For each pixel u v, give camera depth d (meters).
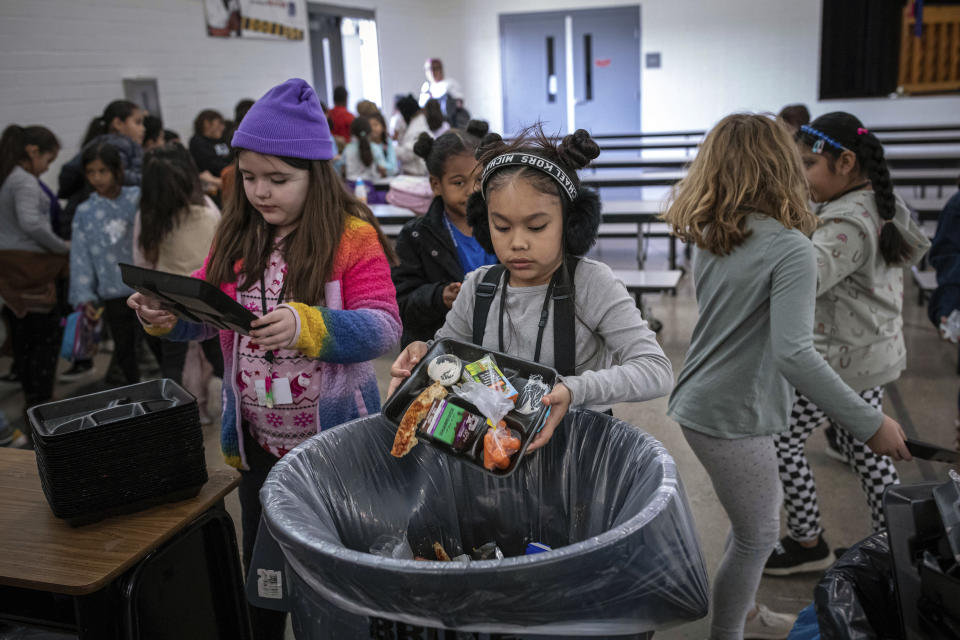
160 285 1.21
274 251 1.55
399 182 4.54
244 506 1.69
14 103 5.09
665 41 11.14
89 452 1.25
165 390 1.42
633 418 3.56
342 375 1.55
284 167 1.44
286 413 1.56
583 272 1.26
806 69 10.98
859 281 2.00
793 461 2.23
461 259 2.02
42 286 3.67
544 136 1.20
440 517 1.21
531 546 1.11
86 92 5.67
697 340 1.73
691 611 0.96
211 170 5.72
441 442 1.07
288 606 1.13
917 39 10.94
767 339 1.62
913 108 10.90
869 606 1.01
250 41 7.75
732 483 1.71
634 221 5.17
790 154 1.59
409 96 6.95
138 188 3.49
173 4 6.57
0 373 4.43
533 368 1.14
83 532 1.26
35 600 1.35
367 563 0.85
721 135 1.61
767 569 2.32
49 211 3.79
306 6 8.77
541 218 1.15
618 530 0.88
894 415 3.45
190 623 1.37
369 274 1.55
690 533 0.97
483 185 1.21
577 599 0.86
